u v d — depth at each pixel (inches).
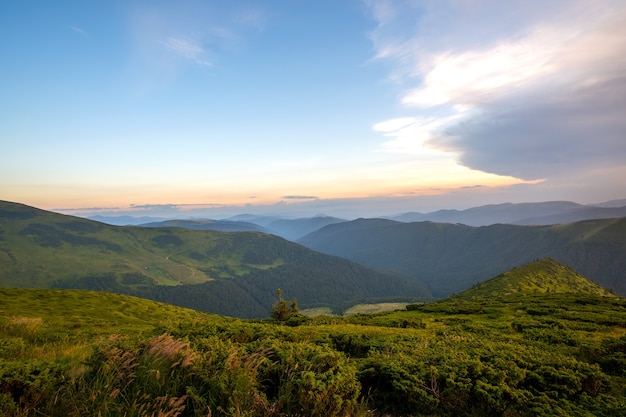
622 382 494.9
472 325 1318.9
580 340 807.1
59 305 2253.9
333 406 276.2
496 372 399.5
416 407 363.9
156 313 2647.6
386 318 1999.3
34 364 295.4
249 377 285.7
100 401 251.9
